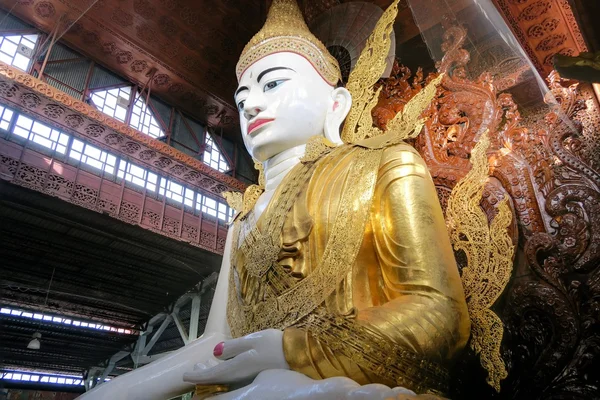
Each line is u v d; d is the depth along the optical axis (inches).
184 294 655.8
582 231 95.6
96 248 564.1
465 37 142.7
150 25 505.0
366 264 100.0
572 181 101.9
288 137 129.0
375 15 163.6
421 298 85.1
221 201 661.3
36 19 497.7
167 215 581.0
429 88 122.0
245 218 132.6
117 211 531.2
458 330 83.7
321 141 123.7
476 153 109.3
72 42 532.1
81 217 518.3
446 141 127.0
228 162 682.8
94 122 514.3
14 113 477.7
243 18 479.8
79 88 535.8
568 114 108.9
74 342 722.8
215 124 671.8
